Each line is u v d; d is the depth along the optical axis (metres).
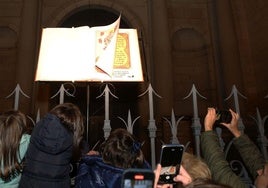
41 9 10.41
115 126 10.07
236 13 10.74
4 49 10.21
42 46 2.90
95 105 10.15
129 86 10.39
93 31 2.97
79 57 2.85
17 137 1.93
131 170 1.13
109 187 1.72
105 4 10.59
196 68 10.61
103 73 2.82
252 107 9.82
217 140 2.13
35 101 9.38
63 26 10.80
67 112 1.96
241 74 9.53
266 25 9.31
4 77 10.00
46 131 1.84
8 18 10.38
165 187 1.54
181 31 10.85
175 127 3.46
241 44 10.44
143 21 10.59
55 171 1.81
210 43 10.63
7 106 9.73
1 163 1.88
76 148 1.97
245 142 2.31
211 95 10.21
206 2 11.11
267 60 9.31
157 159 7.98
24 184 1.83
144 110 9.86
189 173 1.60
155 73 9.64
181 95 10.27
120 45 3.01
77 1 10.55
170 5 10.91
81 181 1.84
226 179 1.87
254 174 2.18
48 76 2.77
